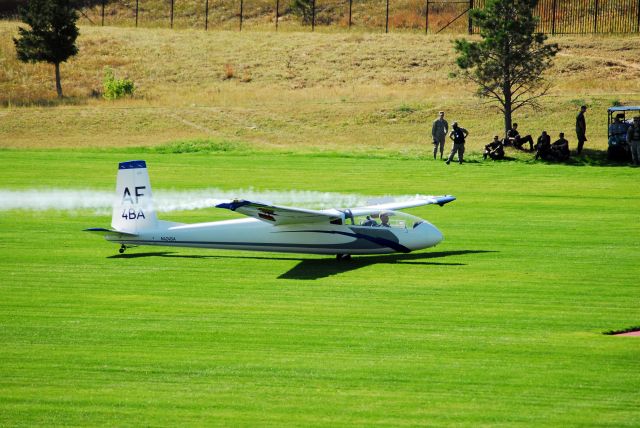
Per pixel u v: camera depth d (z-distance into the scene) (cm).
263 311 7825
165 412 5641
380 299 8200
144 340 7025
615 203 13550
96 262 9862
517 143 18925
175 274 9281
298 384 6072
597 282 8769
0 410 5691
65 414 5622
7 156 19312
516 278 8962
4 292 8538
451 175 16350
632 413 5562
